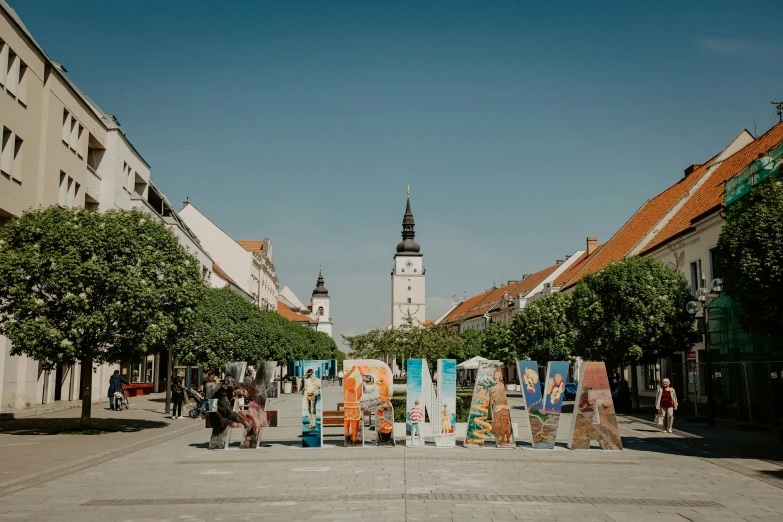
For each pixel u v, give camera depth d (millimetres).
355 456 17266
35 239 22266
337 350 151500
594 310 32500
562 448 18953
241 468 15109
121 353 22797
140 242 23172
